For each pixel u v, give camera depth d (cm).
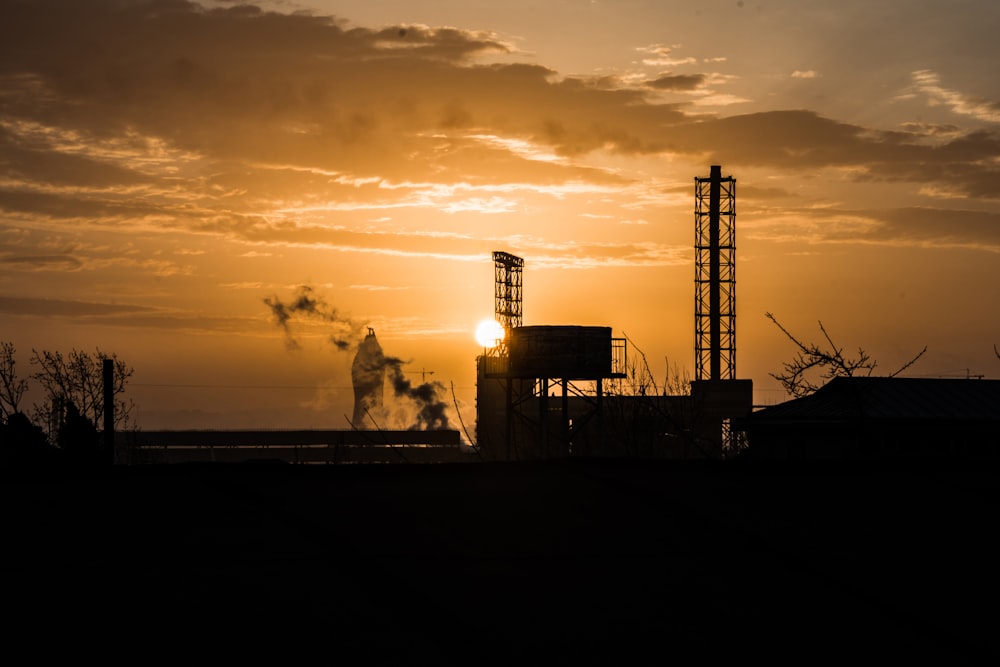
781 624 2825
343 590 2878
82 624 2670
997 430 12381
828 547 3259
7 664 2492
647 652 2669
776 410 13500
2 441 11225
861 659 2683
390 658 2580
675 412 13925
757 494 3684
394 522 3334
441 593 2884
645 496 3591
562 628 2747
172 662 2523
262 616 2733
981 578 3084
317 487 3641
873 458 4109
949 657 2708
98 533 3194
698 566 3117
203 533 3206
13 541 3117
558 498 3578
